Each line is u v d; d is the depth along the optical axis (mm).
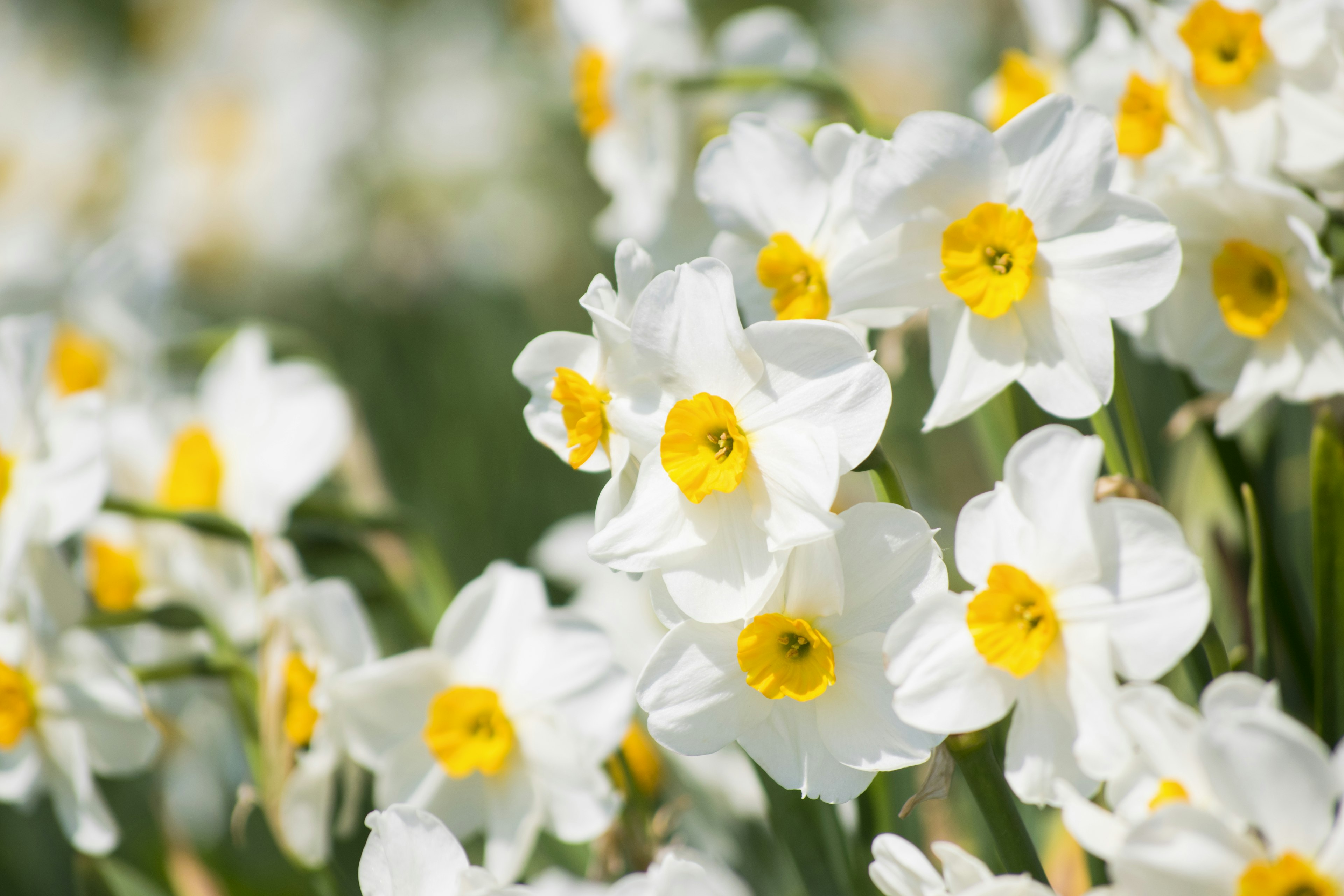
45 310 767
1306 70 593
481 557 1103
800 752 560
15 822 793
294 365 707
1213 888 527
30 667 644
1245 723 523
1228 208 584
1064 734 548
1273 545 614
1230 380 600
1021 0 707
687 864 557
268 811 637
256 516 667
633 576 576
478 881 556
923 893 549
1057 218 564
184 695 707
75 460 645
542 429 573
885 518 556
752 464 555
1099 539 546
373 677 625
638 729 661
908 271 571
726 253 601
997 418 616
